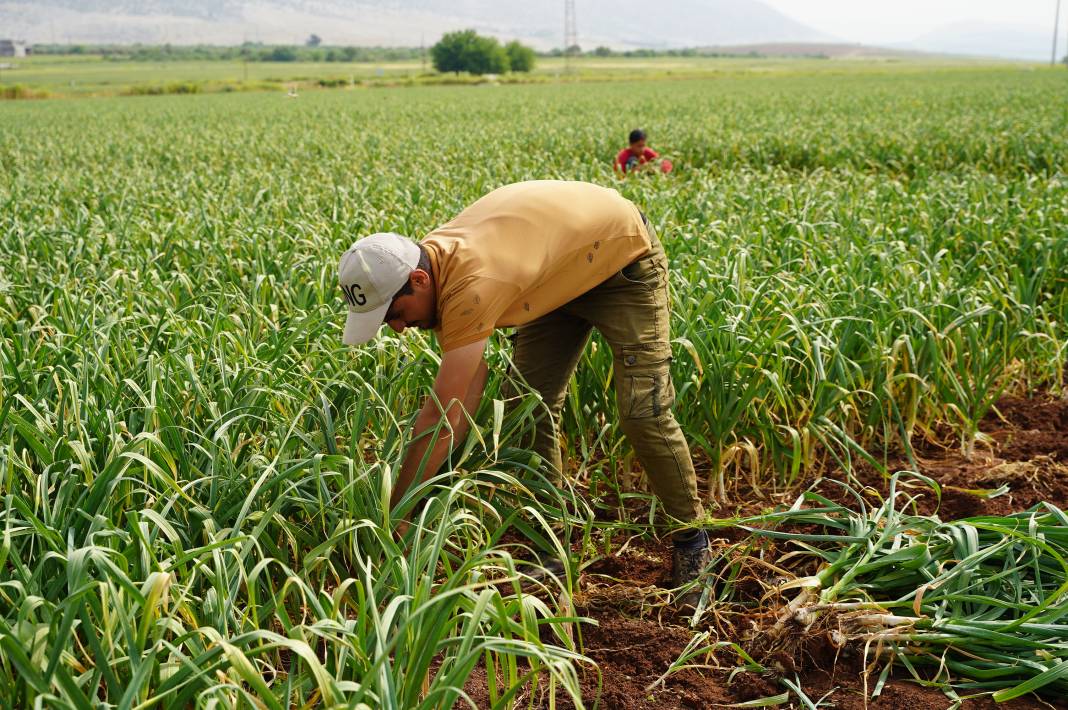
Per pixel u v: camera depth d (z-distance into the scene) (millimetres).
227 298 5320
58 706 2006
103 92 62969
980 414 4539
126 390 3646
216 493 2996
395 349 4004
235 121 29594
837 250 6137
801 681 2938
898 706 2777
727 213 7930
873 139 16172
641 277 3246
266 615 2670
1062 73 68312
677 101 33906
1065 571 2867
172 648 2150
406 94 51969
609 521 4027
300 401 3734
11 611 2547
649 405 3266
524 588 3441
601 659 3102
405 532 3168
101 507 2734
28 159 18531
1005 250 6570
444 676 2387
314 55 184125
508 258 2877
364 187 10523
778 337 4320
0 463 2973
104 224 8008
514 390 3656
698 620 3219
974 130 17047
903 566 3137
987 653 2850
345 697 2203
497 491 3602
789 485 4258
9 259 6547
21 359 3988
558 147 16891
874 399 4508
